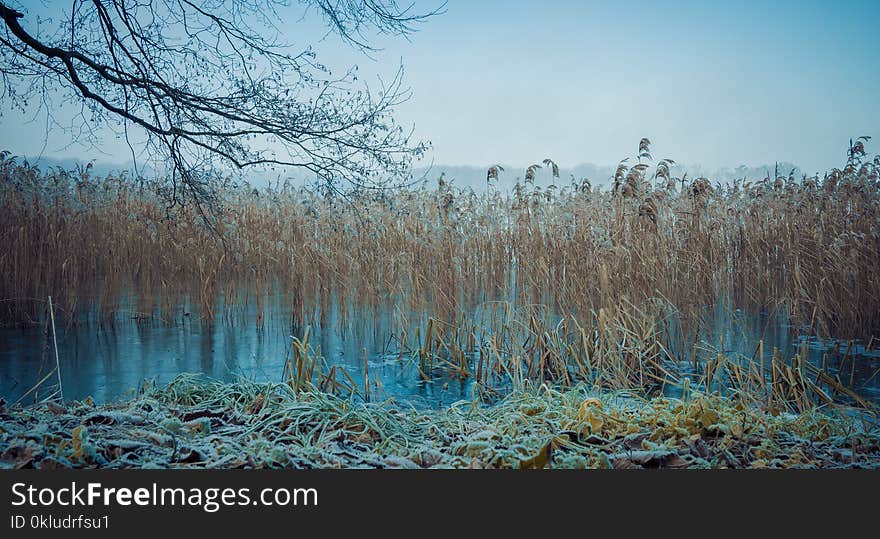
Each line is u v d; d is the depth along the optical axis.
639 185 8.72
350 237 9.21
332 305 9.45
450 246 8.84
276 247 10.79
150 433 3.87
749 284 9.48
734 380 6.07
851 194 9.14
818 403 5.38
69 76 6.46
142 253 10.63
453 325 7.17
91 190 10.89
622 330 6.37
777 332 8.24
